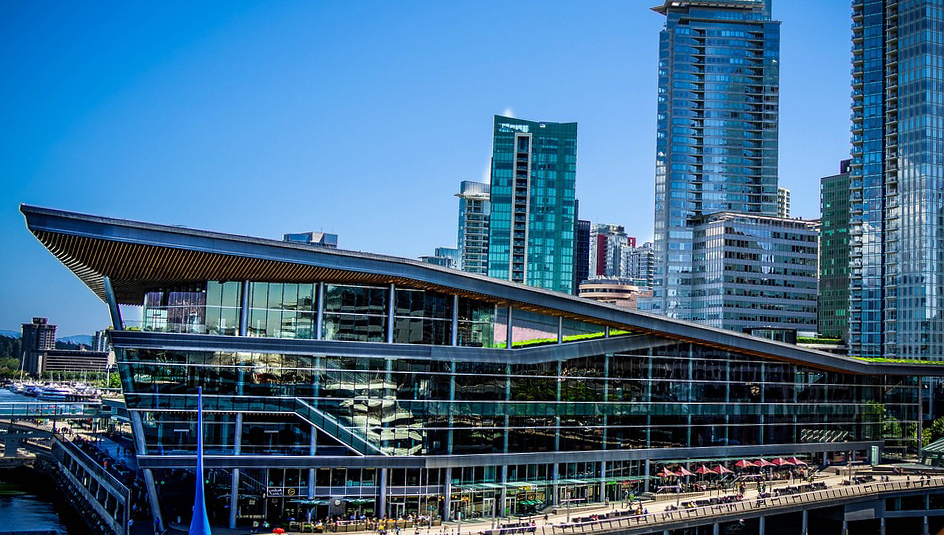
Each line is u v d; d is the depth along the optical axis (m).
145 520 100.75
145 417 98.25
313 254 96.06
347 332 105.25
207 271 98.75
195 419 99.69
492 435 112.62
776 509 120.50
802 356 144.12
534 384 116.88
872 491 132.25
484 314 114.31
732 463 138.12
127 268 99.12
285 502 101.88
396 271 101.50
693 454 133.38
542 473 117.62
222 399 99.56
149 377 97.44
